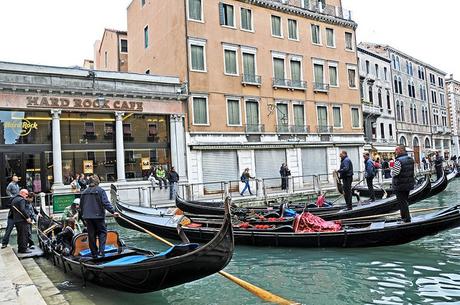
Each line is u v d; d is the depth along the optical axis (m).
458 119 59.59
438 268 8.10
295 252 9.95
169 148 22.19
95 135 19.94
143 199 18.36
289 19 28.02
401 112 43.78
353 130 30.77
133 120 21.20
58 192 17.64
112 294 7.27
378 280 7.55
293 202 20.25
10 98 17.53
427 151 48.84
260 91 25.83
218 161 23.52
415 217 9.57
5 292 6.36
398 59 44.47
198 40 23.41
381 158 35.84
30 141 18.27
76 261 7.73
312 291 7.20
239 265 9.15
